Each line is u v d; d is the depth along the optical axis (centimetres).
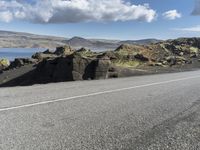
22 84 2506
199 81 1684
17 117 656
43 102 854
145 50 5150
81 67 2144
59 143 486
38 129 563
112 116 692
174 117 705
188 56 5009
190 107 841
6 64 4956
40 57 4572
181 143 506
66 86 1305
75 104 834
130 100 936
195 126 625
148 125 620
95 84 1423
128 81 1630
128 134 549
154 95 1066
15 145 471
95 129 575
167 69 3002
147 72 2439
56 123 612
